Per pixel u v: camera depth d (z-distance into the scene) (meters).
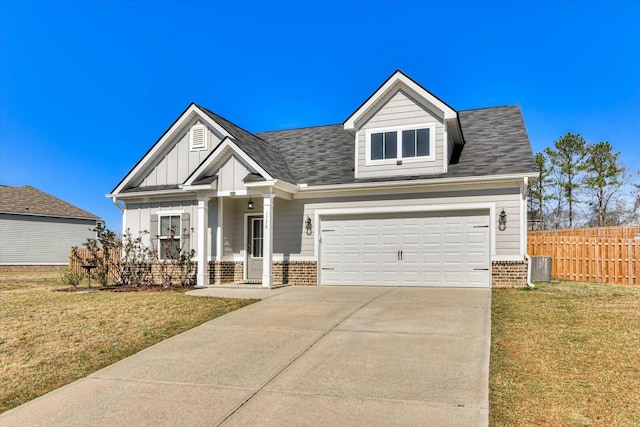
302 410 4.89
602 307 9.44
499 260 12.93
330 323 8.64
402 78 14.09
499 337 7.30
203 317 9.40
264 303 10.82
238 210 15.86
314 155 16.83
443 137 13.75
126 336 8.05
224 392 5.48
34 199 33.94
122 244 15.83
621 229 20.59
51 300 11.46
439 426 4.43
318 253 14.75
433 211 13.68
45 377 6.27
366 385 5.54
